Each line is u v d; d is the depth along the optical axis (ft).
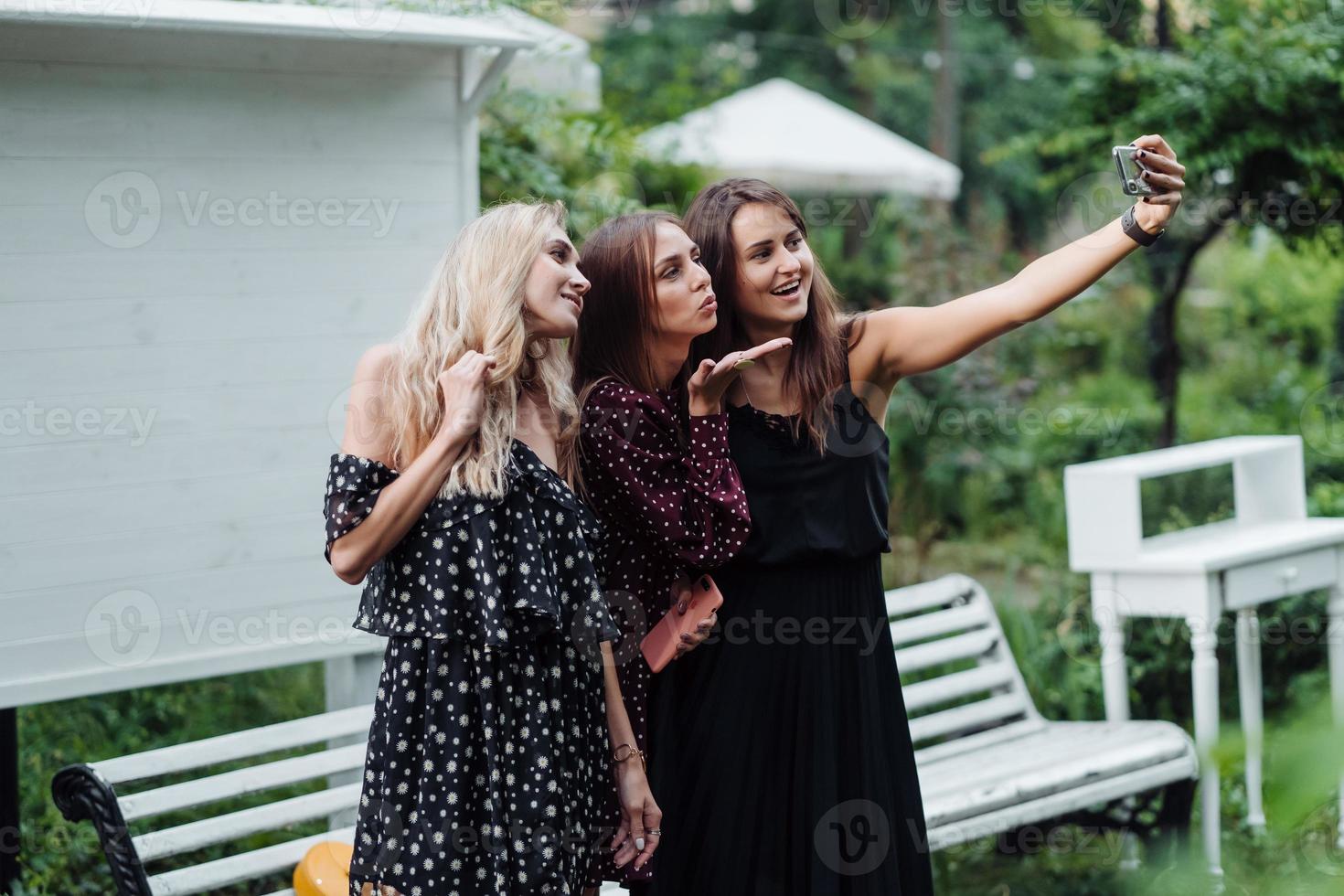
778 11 57.98
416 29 10.23
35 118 9.27
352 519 6.61
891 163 31.96
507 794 6.72
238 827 8.93
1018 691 12.91
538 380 7.45
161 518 9.84
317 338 10.47
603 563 7.87
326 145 10.48
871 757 7.98
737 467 7.90
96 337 9.56
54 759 12.69
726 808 7.98
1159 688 15.65
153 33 9.65
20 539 9.32
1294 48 17.19
